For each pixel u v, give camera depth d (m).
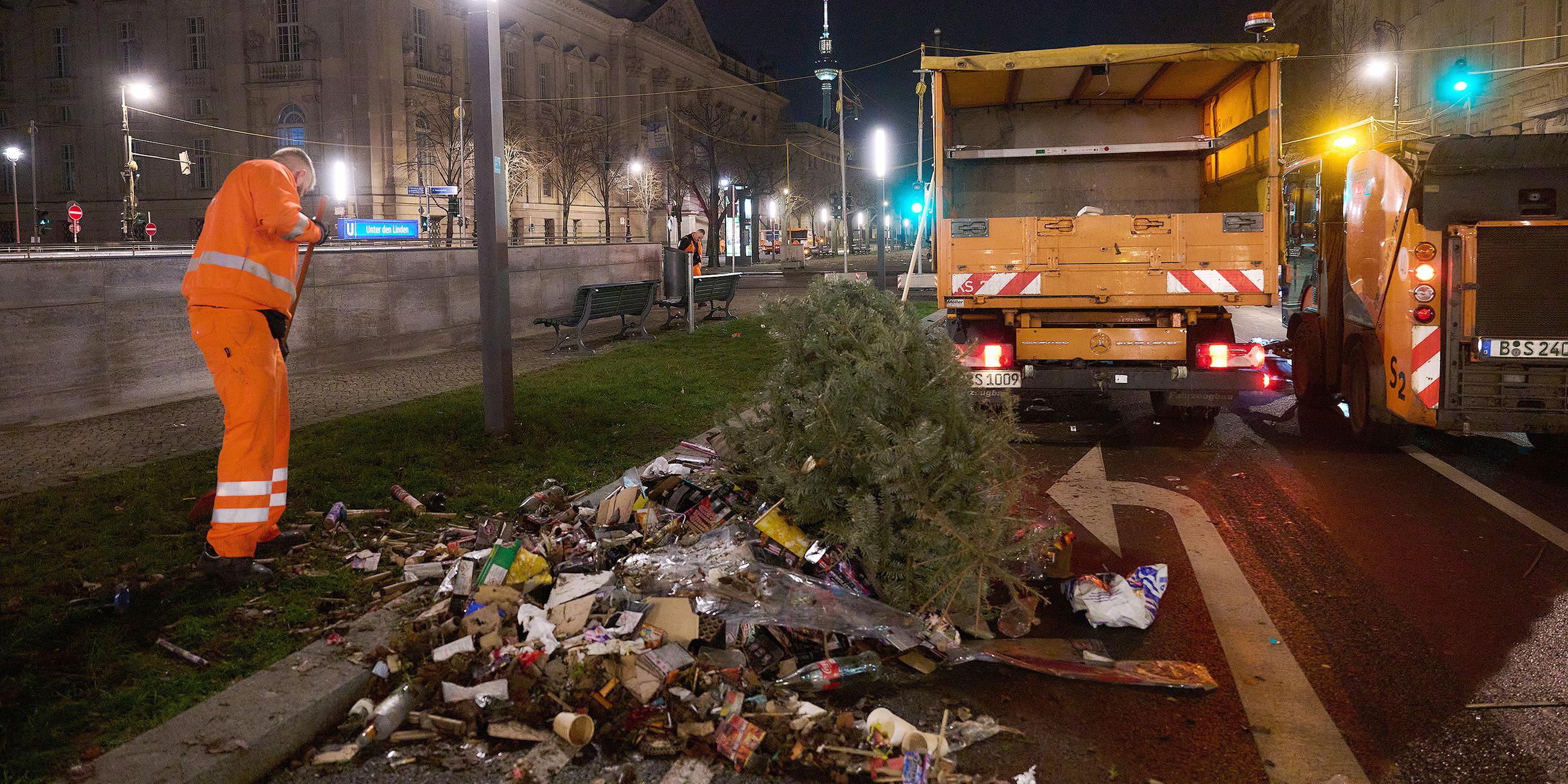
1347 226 8.61
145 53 60.00
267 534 4.98
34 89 62.59
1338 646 4.26
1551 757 3.34
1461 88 25.70
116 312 9.23
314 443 7.38
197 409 9.16
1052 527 4.60
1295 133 48.47
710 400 9.59
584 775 3.16
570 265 18.34
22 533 5.18
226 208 4.57
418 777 3.15
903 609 4.21
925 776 3.17
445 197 44.41
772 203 84.62
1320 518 6.16
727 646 3.91
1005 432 4.63
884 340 4.57
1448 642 4.28
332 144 56.56
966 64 8.77
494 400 7.63
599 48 77.81
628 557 4.67
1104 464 7.75
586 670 3.50
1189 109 10.72
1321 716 3.64
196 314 4.50
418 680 3.53
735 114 90.62
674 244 67.81
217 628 4.02
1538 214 7.13
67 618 4.06
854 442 4.43
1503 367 7.16
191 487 6.12
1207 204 10.58
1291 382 11.45
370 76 55.62
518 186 59.78
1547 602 4.69
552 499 5.85
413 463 6.83
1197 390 8.48
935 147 8.84
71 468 6.71
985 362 8.52
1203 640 4.34
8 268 8.23
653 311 20.86
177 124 59.47
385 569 4.80
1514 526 5.90
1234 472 7.43
